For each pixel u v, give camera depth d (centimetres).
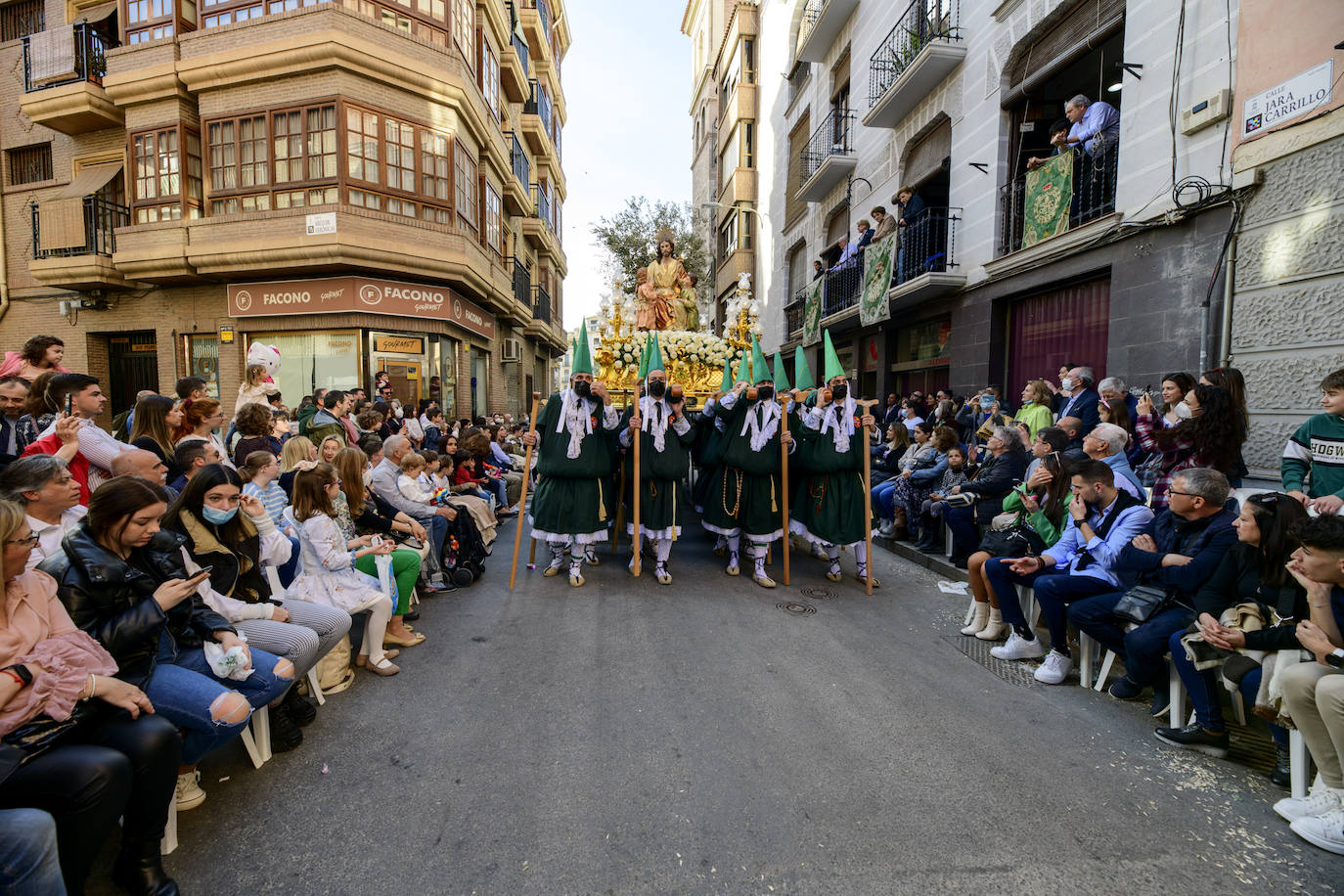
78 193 1255
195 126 1205
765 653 431
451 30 1274
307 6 1106
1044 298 844
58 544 275
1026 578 422
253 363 668
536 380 2692
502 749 313
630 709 352
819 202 1723
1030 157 911
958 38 998
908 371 1252
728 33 2562
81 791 199
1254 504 303
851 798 275
